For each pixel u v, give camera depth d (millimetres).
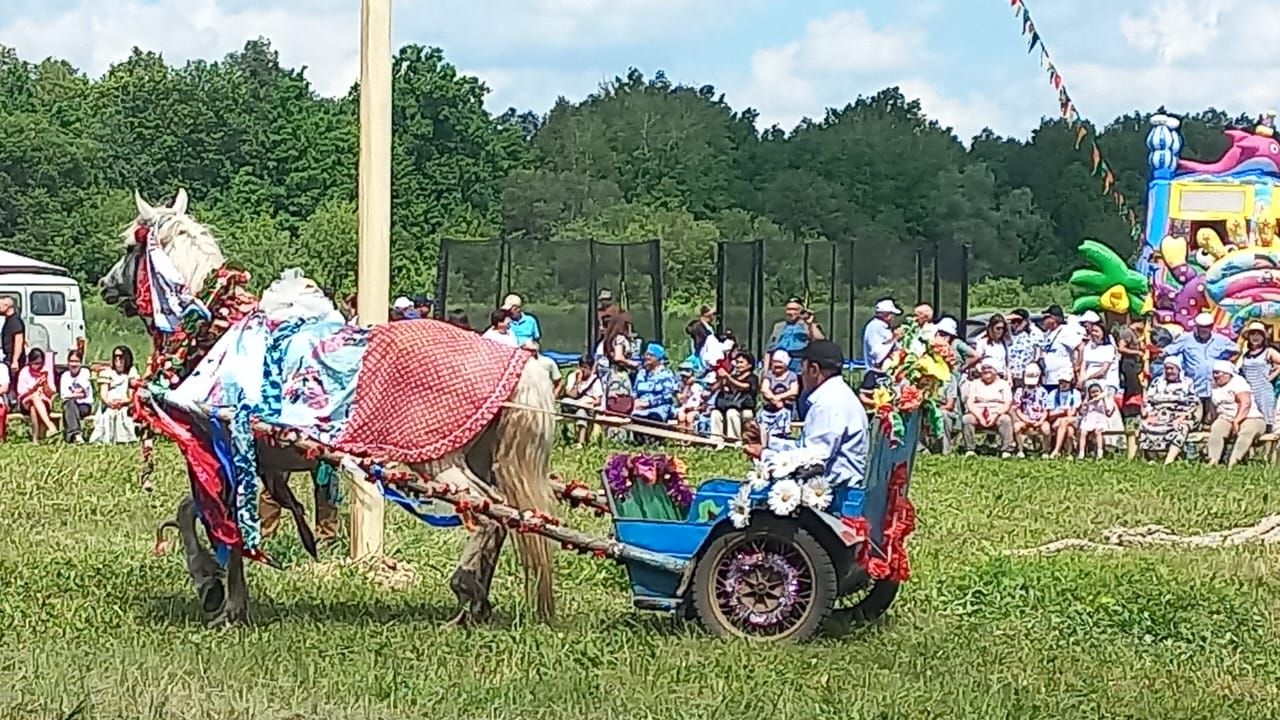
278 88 60344
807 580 9391
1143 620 10289
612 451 21344
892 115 57750
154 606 10211
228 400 9227
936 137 57188
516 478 9312
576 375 22562
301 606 10328
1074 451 21750
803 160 58000
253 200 53156
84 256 53844
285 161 53812
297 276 9602
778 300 28031
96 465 18469
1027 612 10594
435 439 9109
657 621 9984
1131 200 54094
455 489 9156
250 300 9602
